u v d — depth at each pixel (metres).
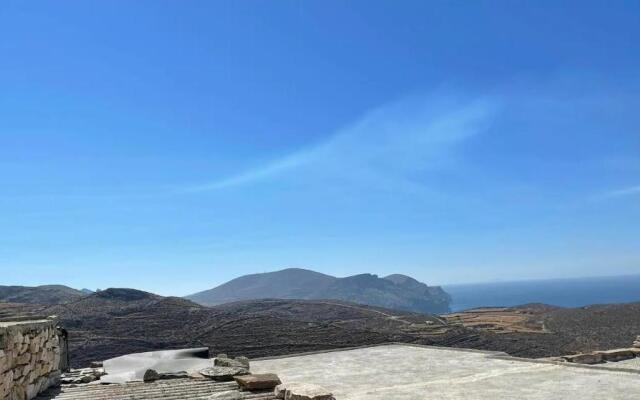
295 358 19.58
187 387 12.71
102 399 11.59
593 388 12.86
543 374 14.76
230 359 14.93
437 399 12.44
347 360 18.61
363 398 12.82
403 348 21.25
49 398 11.83
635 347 22.78
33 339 11.95
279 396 11.34
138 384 13.29
